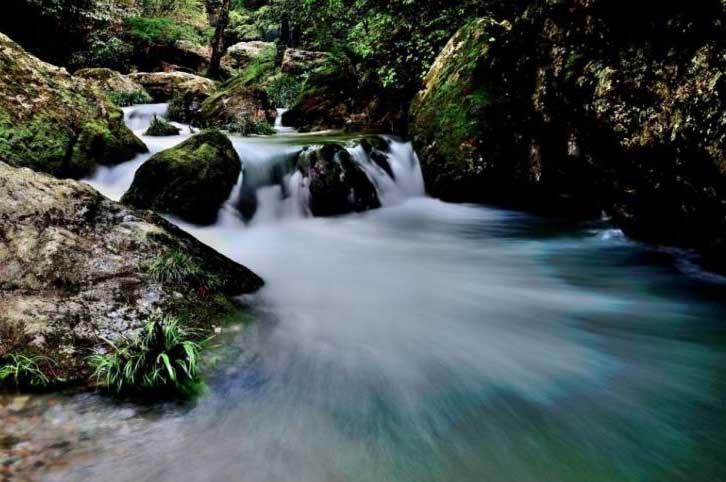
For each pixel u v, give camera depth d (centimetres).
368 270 661
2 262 391
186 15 3297
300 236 819
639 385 381
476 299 561
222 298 465
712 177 472
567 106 679
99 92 1022
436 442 314
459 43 1049
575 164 753
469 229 862
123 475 262
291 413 335
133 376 333
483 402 358
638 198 634
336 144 956
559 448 311
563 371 403
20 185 450
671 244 651
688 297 551
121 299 410
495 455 304
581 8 581
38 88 878
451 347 443
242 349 401
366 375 390
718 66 430
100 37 2270
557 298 563
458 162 940
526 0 834
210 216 786
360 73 1417
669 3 470
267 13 2464
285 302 526
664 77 496
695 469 293
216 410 327
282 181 922
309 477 278
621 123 560
